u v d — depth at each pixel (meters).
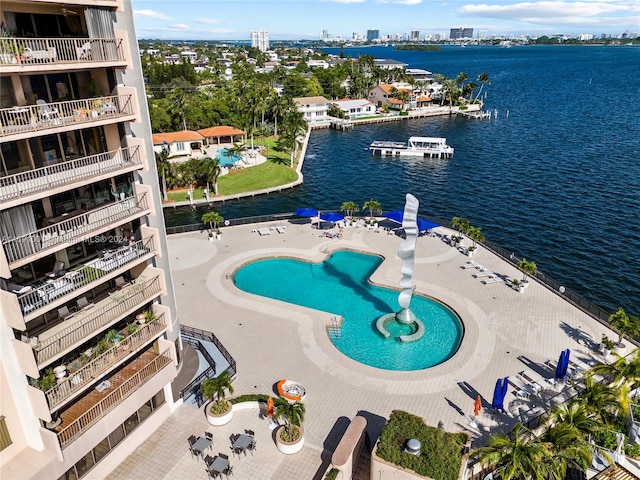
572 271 55.06
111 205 25.02
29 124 21.28
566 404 28.61
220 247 54.34
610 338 36.75
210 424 28.73
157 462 26.12
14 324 19.62
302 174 93.38
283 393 30.02
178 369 32.91
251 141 109.56
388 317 40.44
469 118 154.12
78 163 24.42
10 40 20.48
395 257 51.22
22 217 20.11
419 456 23.47
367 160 105.25
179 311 41.16
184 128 115.38
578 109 159.12
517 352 35.22
